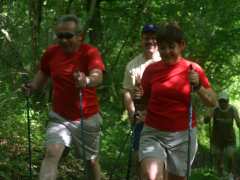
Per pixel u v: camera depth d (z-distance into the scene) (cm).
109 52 1675
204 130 1655
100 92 1591
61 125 796
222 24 1545
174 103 725
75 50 789
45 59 808
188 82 723
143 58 867
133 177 1067
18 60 1289
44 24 1406
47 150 788
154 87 728
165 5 1574
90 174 833
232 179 1221
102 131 1290
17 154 990
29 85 821
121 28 1677
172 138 729
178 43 721
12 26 1339
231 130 1291
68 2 1575
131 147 815
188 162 720
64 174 988
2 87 1160
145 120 741
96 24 1680
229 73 1739
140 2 1638
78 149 814
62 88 793
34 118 1104
